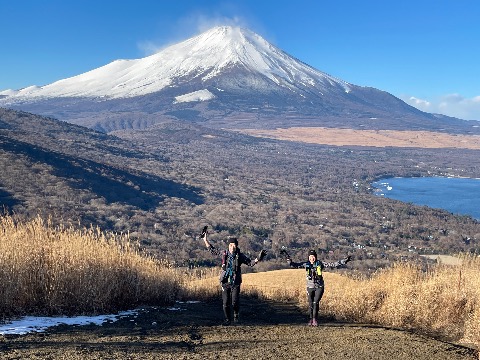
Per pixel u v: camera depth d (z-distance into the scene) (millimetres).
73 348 5793
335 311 11633
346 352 6383
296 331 8211
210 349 6277
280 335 7691
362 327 9039
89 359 5340
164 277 13008
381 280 12094
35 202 87875
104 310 9469
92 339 6469
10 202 83625
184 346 6402
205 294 15609
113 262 10797
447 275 11055
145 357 5617
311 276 9469
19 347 5695
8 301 8008
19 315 8039
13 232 9844
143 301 11477
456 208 178875
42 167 120500
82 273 9438
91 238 11086
